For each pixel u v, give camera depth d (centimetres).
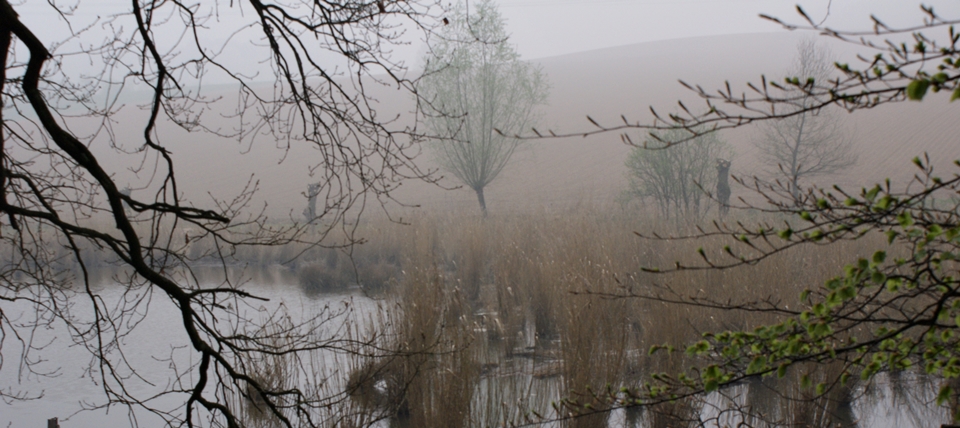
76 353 1016
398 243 1784
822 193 234
